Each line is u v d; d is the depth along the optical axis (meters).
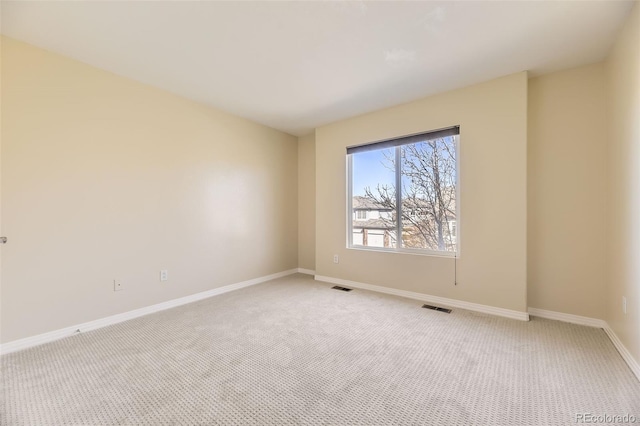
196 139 3.28
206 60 2.40
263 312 2.82
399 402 1.48
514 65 2.48
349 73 2.62
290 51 2.26
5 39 2.04
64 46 2.18
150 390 1.58
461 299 2.94
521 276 2.60
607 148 2.33
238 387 1.61
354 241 3.91
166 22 1.91
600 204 2.41
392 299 3.23
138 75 2.65
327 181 4.09
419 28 1.98
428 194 3.26
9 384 1.63
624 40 1.92
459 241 2.95
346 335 2.29
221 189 3.56
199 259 3.30
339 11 1.80
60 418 1.37
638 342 1.67
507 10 1.80
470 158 2.86
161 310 2.91
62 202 2.30
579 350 2.00
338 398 1.51
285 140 4.52
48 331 2.21
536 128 2.68
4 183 2.04
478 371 1.75
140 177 2.78
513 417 1.36
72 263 2.35
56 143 2.27
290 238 4.60
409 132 3.28
